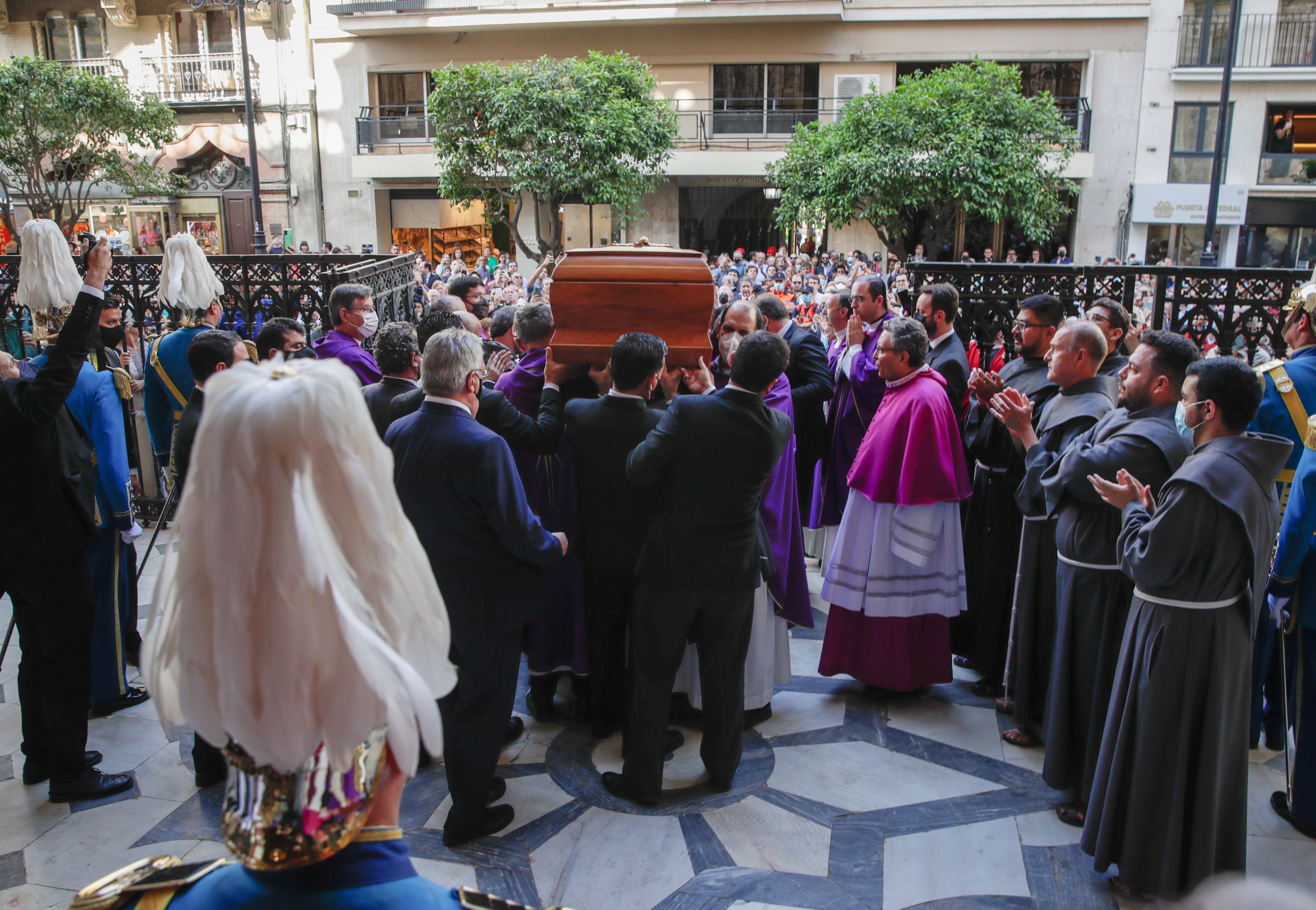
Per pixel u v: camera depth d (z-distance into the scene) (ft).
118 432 11.51
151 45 69.10
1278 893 2.35
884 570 11.84
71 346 9.28
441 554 8.74
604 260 10.80
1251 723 11.09
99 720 11.84
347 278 18.88
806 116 65.82
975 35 62.90
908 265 16.05
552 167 51.03
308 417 2.87
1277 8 59.77
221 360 10.14
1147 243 63.10
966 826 9.64
